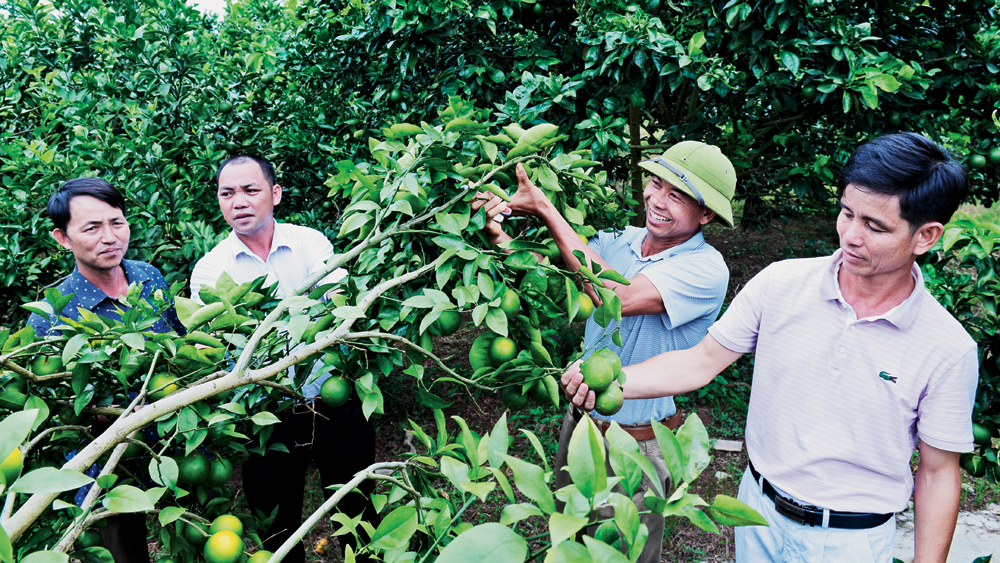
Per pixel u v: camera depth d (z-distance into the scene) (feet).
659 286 7.01
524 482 3.09
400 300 5.35
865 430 5.35
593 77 12.37
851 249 4.88
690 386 6.40
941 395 5.06
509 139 5.84
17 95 14.76
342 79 16.49
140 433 5.03
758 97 13.52
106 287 8.14
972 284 8.37
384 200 5.51
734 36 11.70
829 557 5.65
